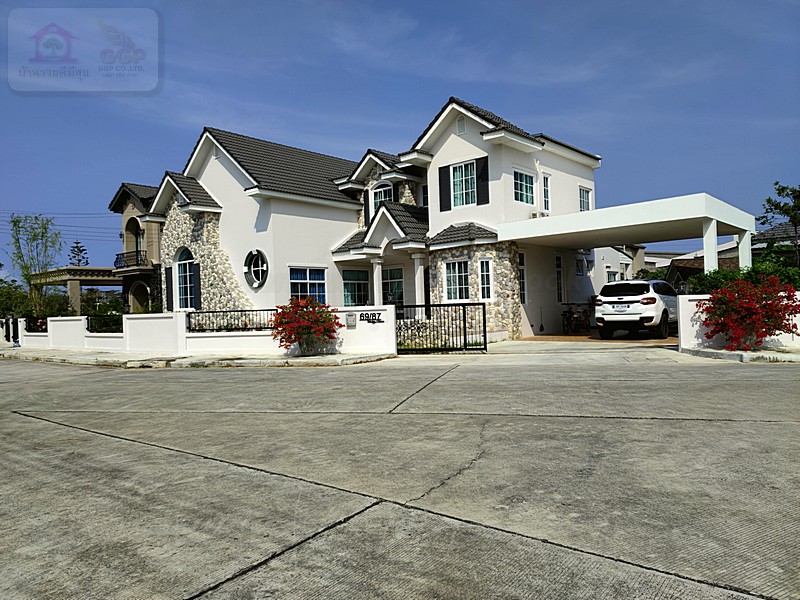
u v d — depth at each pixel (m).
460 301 20.12
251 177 21.62
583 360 13.57
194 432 7.50
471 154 20.80
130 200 31.62
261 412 8.66
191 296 24.80
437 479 5.18
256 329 19.86
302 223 22.72
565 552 3.69
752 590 3.20
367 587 3.37
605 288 19.06
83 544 4.09
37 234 33.81
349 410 8.45
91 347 22.94
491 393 9.23
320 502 4.73
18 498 5.12
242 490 5.10
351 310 16.89
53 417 9.04
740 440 6.00
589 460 5.52
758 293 13.45
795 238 25.98
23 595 3.42
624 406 7.84
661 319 18.39
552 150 22.47
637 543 3.78
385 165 23.61
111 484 5.42
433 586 3.35
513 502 4.55
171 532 4.24
